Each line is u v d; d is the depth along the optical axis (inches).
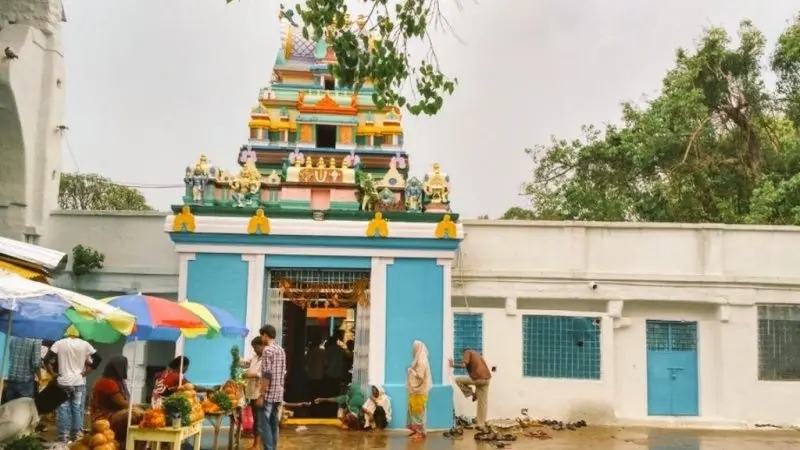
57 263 350.9
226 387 408.8
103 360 636.1
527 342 633.6
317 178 592.1
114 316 291.7
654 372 639.8
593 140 968.9
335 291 576.4
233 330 424.5
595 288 634.8
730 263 645.3
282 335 578.9
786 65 856.3
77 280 637.9
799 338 639.1
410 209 578.9
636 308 645.9
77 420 427.8
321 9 321.4
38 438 330.0
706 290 637.9
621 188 928.9
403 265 568.4
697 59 885.8
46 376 474.0
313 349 602.5
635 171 917.8
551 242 646.5
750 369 629.3
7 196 618.5
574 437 538.3
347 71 327.3
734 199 886.4
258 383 398.9
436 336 562.3
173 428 330.0
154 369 629.9
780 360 635.5
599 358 629.9
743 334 634.2
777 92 882.8
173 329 414.6
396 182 593.9
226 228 557.3
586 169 958.4
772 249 647.1
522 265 642.8
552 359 630.5
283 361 395.9
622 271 642.2
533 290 634.8
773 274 642.8
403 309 562.6
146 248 644.1
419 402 520.4
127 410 349.1
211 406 387.2
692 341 645.9
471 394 571.8
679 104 856.3
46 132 637.9
